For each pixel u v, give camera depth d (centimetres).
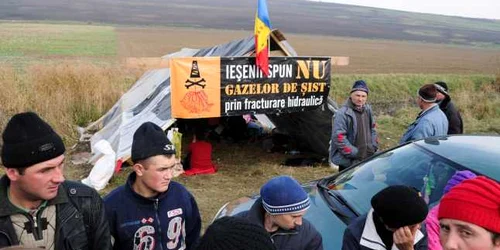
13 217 184
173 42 4866
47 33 5200
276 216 241
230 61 723
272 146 951
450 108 610
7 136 178
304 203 241
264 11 719
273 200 238
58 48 3706
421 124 500
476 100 1666
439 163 357
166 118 728
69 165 773
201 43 4862
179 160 730
